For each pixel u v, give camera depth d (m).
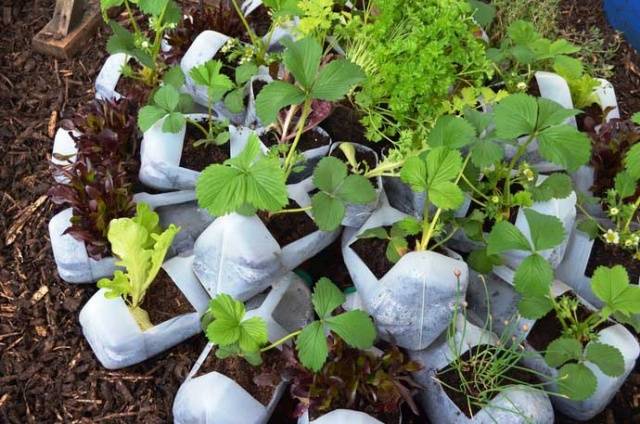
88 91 2.06
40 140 1.98
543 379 1.66
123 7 2.19
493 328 1.71
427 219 1.66
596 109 1.94
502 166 1.74
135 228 1.61
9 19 2.17
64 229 1.73
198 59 1.83
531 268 1.57
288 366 1.59
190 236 1.75
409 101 1.71
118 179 1.74
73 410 1.68
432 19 1.73
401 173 1.58
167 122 1.69
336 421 1.54
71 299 1.77
